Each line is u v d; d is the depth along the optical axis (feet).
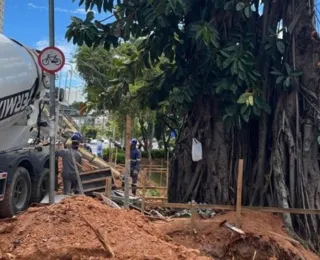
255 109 34.37
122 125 98.58
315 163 36.24
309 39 36.63
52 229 20.36
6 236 20.54
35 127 38.93
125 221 22.93
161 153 107.45
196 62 38.11
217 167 37.29
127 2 37.40
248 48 35.73
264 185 36.73
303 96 36.68
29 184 35.06
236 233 30.60
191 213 32.83
